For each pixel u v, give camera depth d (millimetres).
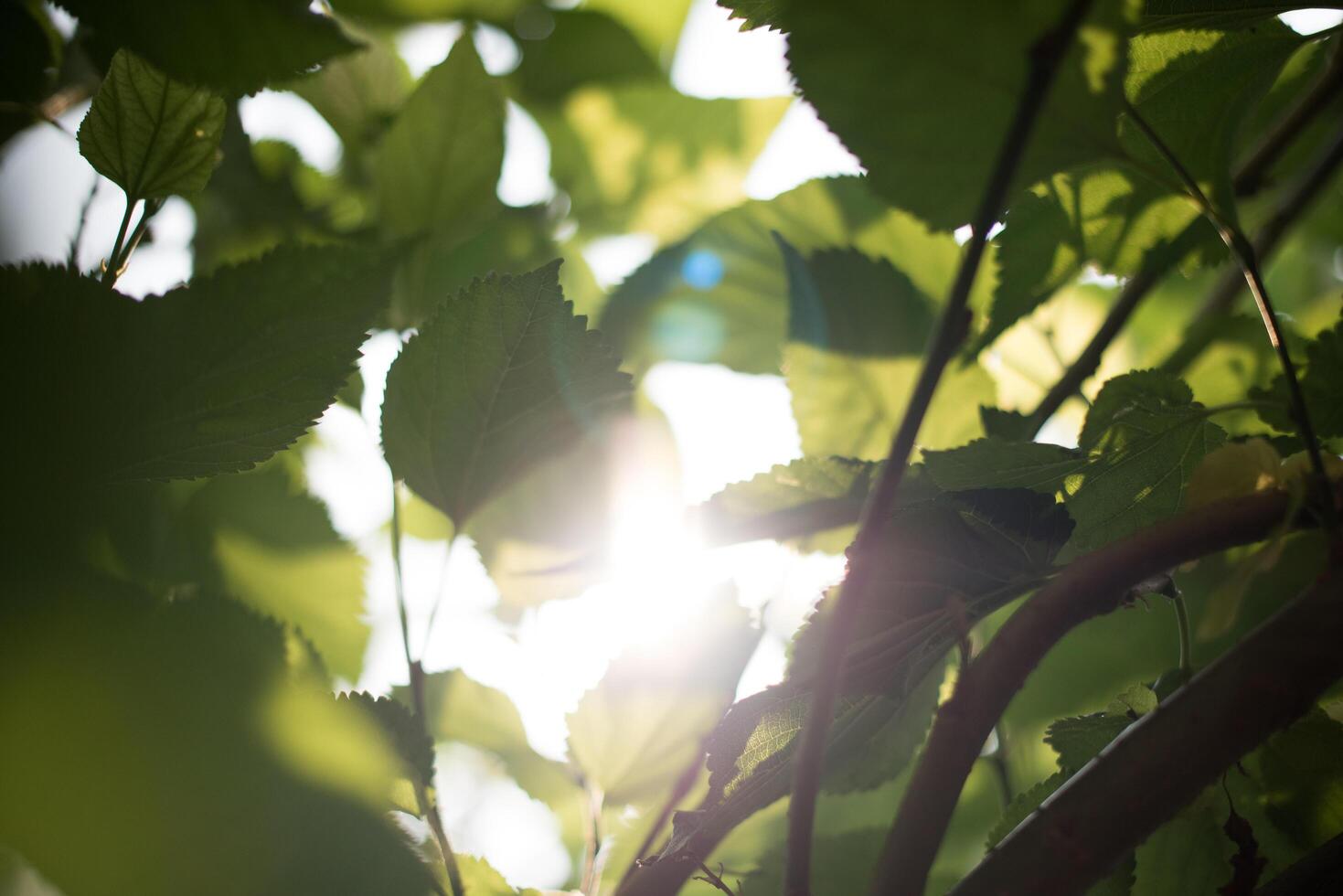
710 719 764
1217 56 667
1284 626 582
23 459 591
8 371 590
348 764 603
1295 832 677
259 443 618
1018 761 901
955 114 590
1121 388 680
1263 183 830
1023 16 564
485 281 671
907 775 883
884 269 883
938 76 582
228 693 588
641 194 1116
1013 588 651
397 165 883
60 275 592
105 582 586
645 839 742
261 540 797
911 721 726
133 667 580
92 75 782
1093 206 687
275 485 799
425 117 884
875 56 580
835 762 708
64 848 564
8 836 562
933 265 924
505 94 891
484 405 683
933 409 869
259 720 590
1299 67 850
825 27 578
